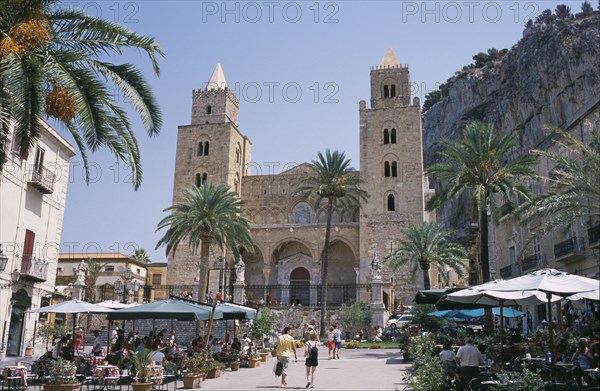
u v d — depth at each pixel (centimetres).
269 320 3488
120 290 5238
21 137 1413
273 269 7075
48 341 3403
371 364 2686
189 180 7294
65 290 4569
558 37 8475
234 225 4491
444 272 5097
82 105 1462
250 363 2702
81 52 1598
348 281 6894
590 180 2259
